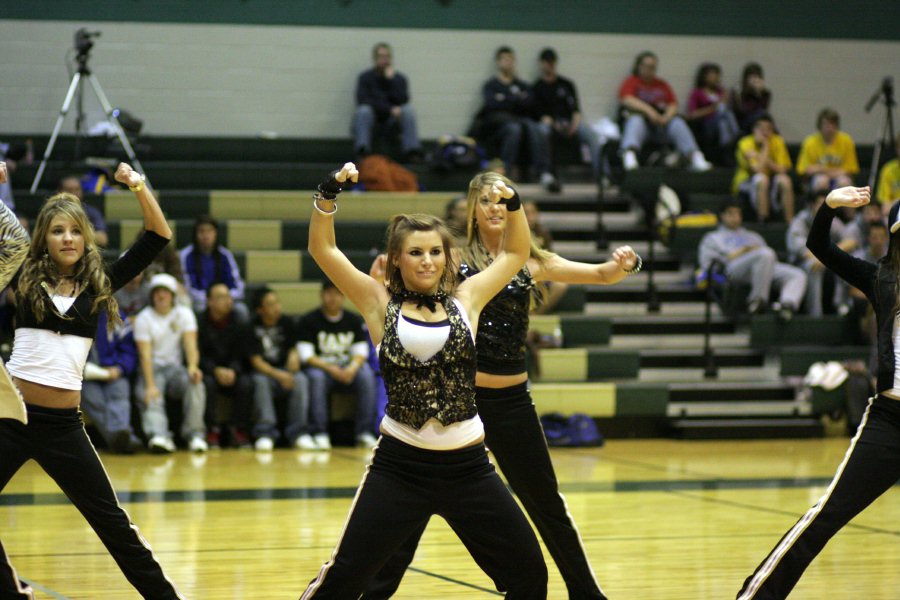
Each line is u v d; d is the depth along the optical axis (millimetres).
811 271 19406
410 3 22391
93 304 6324
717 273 19672
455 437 5516
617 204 21484
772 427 17656
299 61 22016
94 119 21156
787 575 6371
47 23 20938
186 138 21172
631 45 23172
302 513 10766
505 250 6047
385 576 6883
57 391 6180
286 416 16375
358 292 5777
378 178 19891
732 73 23641
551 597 7746
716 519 10695
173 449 15203
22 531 9820
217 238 17281
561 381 17891
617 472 13922
